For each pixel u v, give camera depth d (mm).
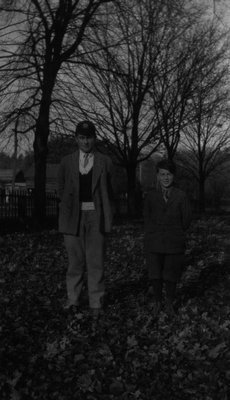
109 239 14398
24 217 19031
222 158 45625
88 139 5875
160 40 25625
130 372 4402
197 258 10906
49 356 4621
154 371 4410
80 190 5980
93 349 4883
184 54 27969
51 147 23156
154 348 4934
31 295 7027
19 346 4863
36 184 19484
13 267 9250
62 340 4992
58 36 18391
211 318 5984
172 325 5676
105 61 22828
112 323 5668
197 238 15055
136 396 3924
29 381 4086
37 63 18656
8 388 3973
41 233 15930
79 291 6227
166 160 6258
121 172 40469
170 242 6172
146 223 6340
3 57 18250
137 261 10211
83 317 5840
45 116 19094
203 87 29984
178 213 6223
